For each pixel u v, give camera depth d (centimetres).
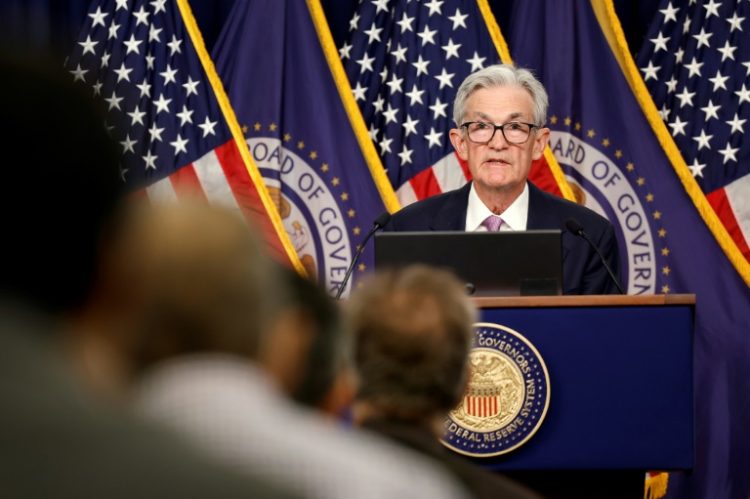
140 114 1443
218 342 152
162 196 1431
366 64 1489
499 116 1113
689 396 742
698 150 1441
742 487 1323
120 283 139
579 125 1435
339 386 313
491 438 739
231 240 156
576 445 740
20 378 122
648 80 1462
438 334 413
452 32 1462
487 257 834
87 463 120
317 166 1455
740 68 1443
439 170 1449
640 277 1402
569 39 1446
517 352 741
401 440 403
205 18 1525
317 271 1441
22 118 128
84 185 131
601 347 744
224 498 120
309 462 127
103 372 144
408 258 834
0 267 127
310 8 1480
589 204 1423
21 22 1445
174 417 128
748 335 1354
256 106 1466
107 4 1473
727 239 1381
